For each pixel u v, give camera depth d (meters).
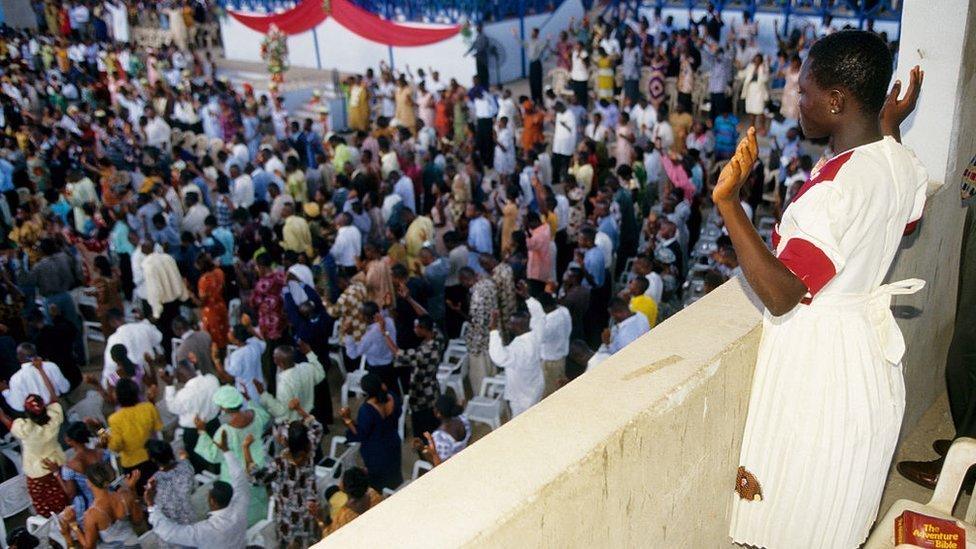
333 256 11.36
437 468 1.72
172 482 6.38
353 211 12.55
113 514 6.59
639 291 8.45
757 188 12.65
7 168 15.39
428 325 8.39
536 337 7.87
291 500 6.48
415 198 15.08
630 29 19.84
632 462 1.91
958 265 3.68
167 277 10.66
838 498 2.21
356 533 1.54
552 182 16.64
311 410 8.25
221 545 6.20
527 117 17.09
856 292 2.10
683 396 2.02
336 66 24.36
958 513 3.25
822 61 2.04
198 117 19.98
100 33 28.64
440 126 18.67
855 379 2.11
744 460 2.33
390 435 7.50
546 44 21.11
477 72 20.98
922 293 3.40
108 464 7.15
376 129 16.83
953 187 3.39
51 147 16.66
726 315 2.35
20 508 7.85
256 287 9.62
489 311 8.86
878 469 2.23
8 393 8.44
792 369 2.15
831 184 1.96
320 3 23.72
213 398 7.33
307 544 6.53
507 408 8.88
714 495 2.33
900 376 2.25
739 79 18.72
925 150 3.31
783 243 2.00
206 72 25.19
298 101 22.52
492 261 9.28
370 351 8.59
